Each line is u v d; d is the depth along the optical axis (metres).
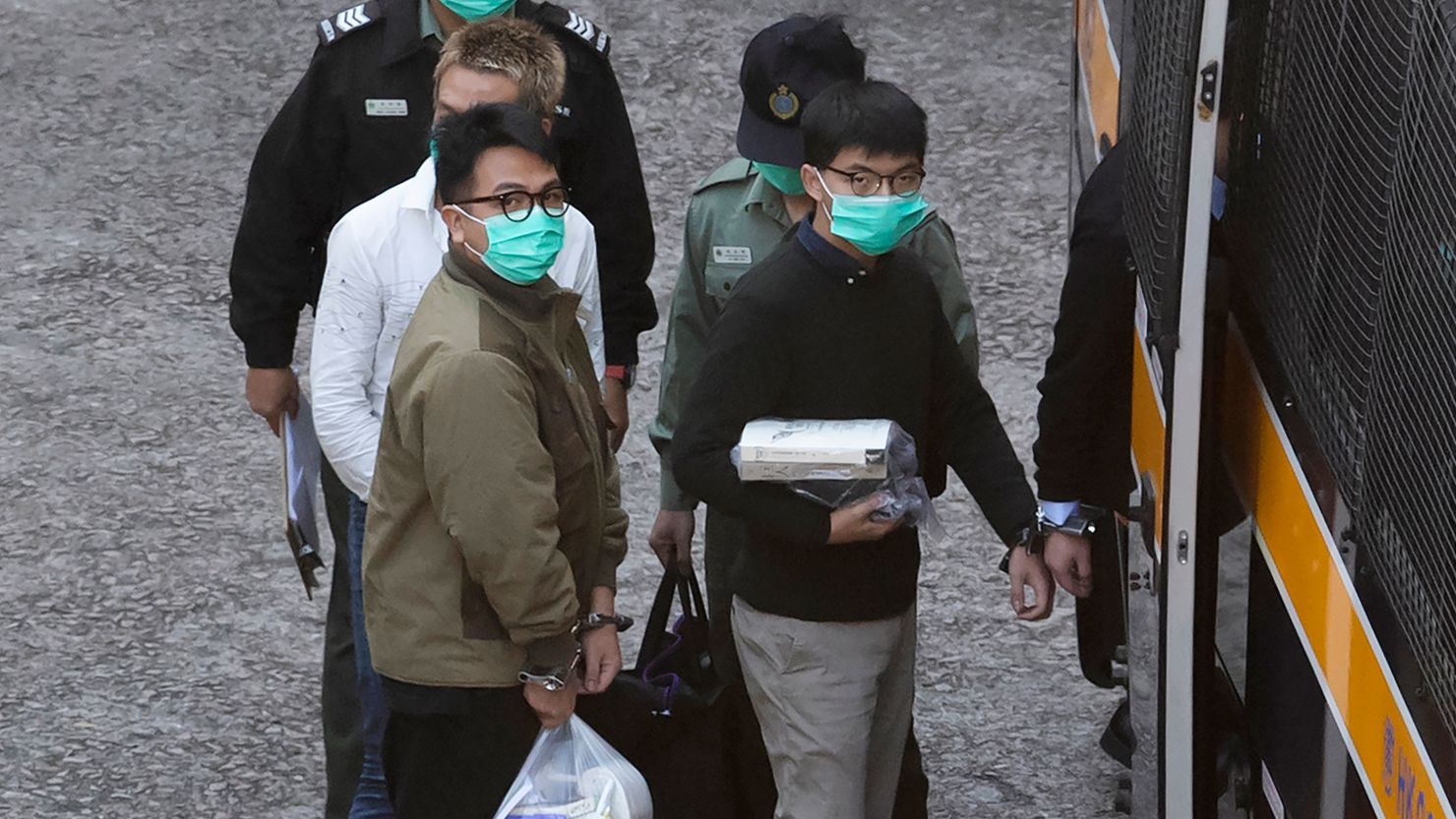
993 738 17.67
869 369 12.80
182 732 17.69
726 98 29.81
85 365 23.97
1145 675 12.10
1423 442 8.55
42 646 18.95
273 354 15.50
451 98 13.55
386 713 13.65
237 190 27.95
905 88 29.95
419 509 12.42
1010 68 30.41
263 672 18.64
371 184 15.45
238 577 20.16
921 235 14.21
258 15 32.16
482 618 12.52
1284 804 10.51
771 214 14.66
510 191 11.90
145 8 32.50
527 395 12.11
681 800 13.94
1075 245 13.09
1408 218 8.80
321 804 16.70
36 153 28.70
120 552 20.53
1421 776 8.57
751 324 12.60
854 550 12.98
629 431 22.84
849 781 13.29
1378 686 9.09
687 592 14.48
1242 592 11.07
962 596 19.89
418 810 13.14
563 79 13.93
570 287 14.38
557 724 12.76
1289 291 10.17
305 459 15.73
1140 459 12.32
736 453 12.63
